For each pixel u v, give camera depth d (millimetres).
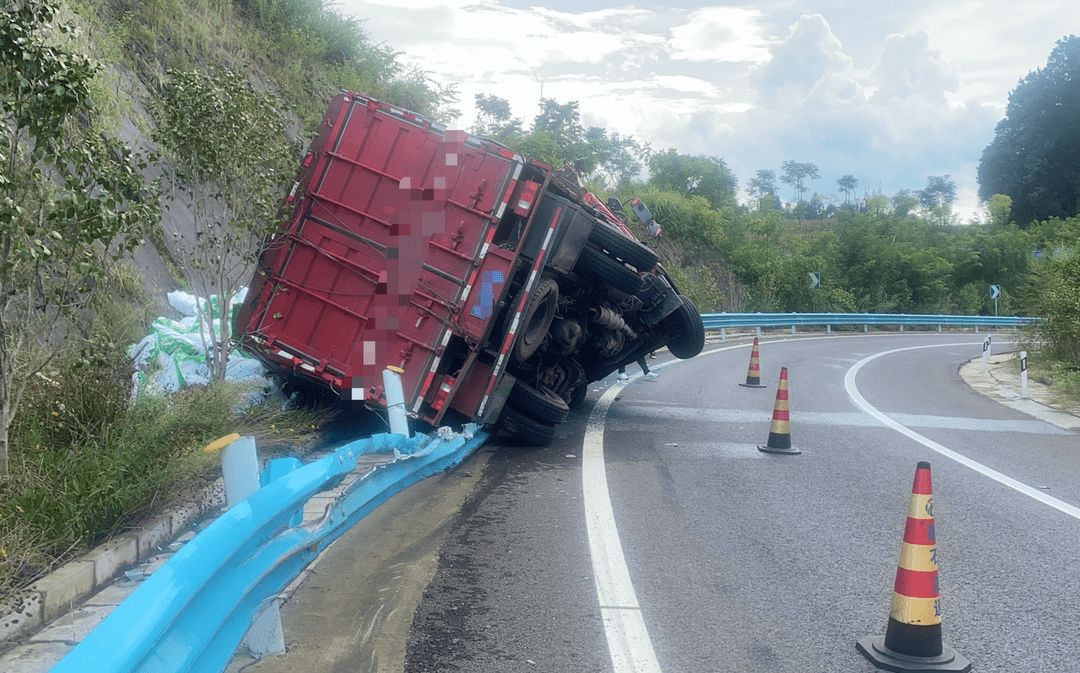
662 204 47250
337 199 8977
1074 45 115500
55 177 9703
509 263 8727
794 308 48969
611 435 11312
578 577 5613
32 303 6422
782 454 10305
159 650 2613
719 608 5129
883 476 9203
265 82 21078
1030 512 7789
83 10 15297
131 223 6223
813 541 6625
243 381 10445
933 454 10688
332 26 26344
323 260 8977
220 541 3004
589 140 52031
